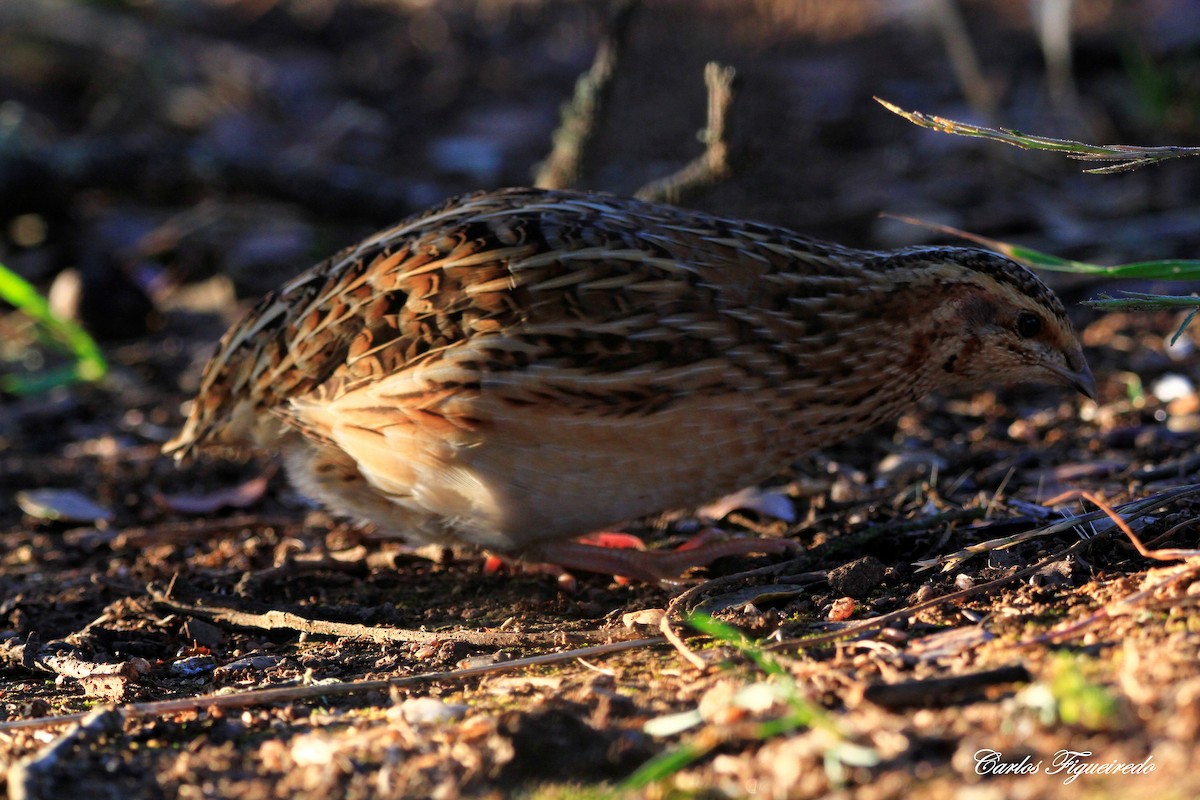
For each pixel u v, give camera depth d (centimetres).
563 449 789
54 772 601
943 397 1186
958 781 511
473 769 576
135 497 1119
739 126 1836
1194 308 757
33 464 1186
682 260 798
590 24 2172
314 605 873
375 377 798
